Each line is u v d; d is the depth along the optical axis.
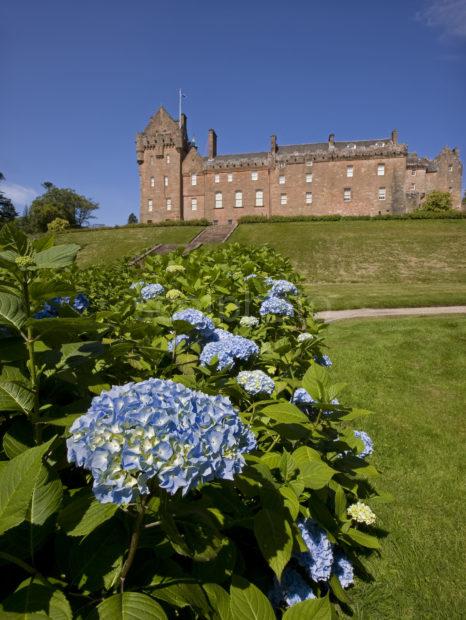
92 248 35.28
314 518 2.01
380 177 49.38
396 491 3.47
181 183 53.75
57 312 2.46
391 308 12.38
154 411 1.14
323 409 2.08
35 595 1.11
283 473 1.81
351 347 7.57
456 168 56.97
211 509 1.42
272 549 1.47
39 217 69.00
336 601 2.27
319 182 50.59
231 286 4.14
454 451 4.18
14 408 1.43
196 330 2.64
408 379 6.11
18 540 1.30
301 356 3.07
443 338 7.96
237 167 52.22
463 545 2.84
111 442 1.12
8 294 1.56
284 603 1.94
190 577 1.38
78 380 1.84
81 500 1.29
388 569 2.56
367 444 2.91
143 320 2.79
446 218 38.31
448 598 2.39
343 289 16.86
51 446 1.52
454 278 21.61
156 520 1.44
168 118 52.62
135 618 1.12
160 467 1.10
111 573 1.31
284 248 30.75
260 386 2.03
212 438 1.21
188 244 33.78
